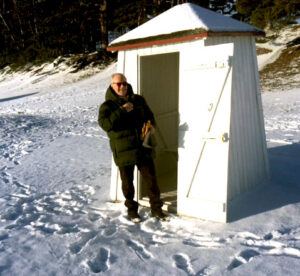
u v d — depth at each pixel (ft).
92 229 16.70
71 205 19.99
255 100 18.98
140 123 16.60
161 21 17.63
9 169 29.22
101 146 35.47
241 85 17.74
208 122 15.88
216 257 13.46
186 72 16.37
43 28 122.62
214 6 106.42
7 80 114.73
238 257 13.29
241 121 17.81
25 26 131.23
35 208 19.94
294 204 17.12
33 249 15.25
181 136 16.66
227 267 12.78
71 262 14.08
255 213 16.42
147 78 20.49
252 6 92.99
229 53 15.23
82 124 50.19
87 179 24.63
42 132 45.55
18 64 122.62
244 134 18.11
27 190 23.31
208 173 16.03
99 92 78.95
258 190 18.71
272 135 34.58
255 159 19.17
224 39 16.89
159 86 21.49
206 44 15.89
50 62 113.80
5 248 15.46
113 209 18.72
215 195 15.89
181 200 16.87
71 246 15.29
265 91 63.31
